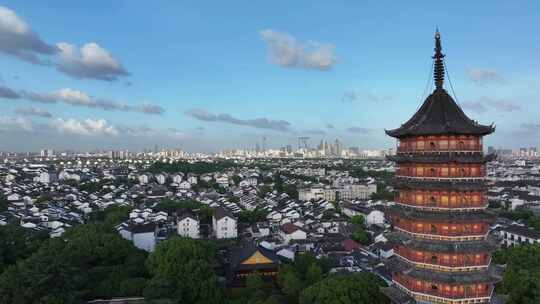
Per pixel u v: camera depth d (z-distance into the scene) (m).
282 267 159.00
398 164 97.31
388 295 95.50
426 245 87.00
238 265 163.75
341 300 104.94
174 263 135.50
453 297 85.06
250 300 130.62
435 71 94.50
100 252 152.88
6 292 103.12
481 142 88.31
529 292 118.81
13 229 161.00
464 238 86.12
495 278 85.31
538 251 146.62
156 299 119.75
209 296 132.00
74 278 117.81
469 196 86.81
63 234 185.75
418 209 89.00
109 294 129.88
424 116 91.38
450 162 85.44
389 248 191.75
